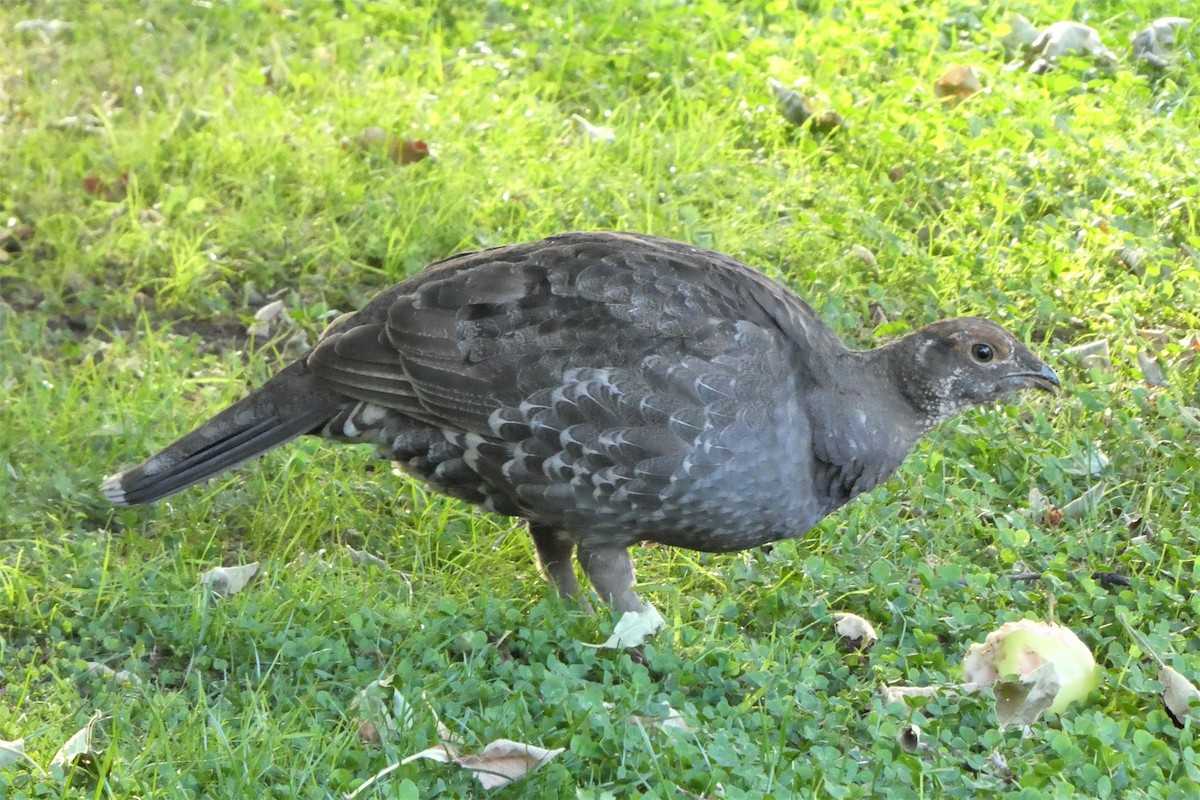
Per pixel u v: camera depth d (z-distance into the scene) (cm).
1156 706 613
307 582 672
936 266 919
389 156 995
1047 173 1008
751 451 616
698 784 538
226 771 549
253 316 880
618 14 1173
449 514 737
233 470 714
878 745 565
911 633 661
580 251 633
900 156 1023
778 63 1102
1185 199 973
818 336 650
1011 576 700
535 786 543
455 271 644
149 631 641
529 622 647
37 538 699
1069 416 814
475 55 1138
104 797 538
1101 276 918
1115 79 1138
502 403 615
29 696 600
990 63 1141
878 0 1208
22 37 1129
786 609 669
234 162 980
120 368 821
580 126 1048
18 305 870
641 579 709
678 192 978
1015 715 595
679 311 616
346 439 657
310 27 1165
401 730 565
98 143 1001
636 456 607
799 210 962
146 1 1187
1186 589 697
